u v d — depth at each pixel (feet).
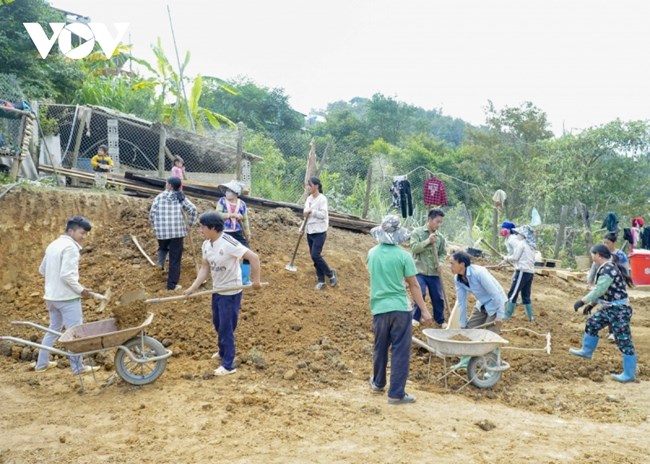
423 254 26.48
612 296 23.47
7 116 38.55
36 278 30.14
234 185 27.91
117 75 84.33
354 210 60.44
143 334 19.85
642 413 19.38
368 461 14.43
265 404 17.89
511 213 108.17
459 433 16.51
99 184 37.32
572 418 18.80
